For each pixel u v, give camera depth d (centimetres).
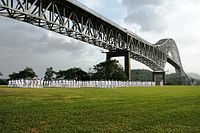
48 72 12500
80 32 7362
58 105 2220
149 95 3769
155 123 1463
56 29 6662
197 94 4041
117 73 11262
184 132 1252
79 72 12394
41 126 1338
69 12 7206
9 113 1688
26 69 11994
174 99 3017
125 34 10694
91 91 4762
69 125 1374
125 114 1758
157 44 17225
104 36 9119
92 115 1695
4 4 4978
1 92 3728
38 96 3195
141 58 13688
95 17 8038
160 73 17550
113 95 3697
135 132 1249
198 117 1666
